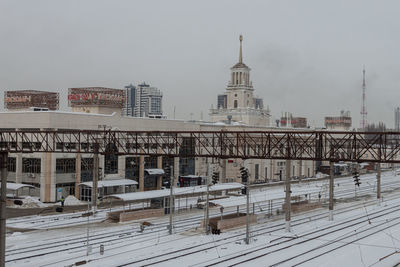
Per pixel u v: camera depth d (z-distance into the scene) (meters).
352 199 100.31
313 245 53.22
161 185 99.69
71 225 62.19
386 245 54.34
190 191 76.25
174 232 58.91
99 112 97.12
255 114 138.25
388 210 83.50
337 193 111.94
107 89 101.00
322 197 103.19
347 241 55.78
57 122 79.81
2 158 43.22
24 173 82.50
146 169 95.31
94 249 48.72
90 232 57.66
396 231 63.00
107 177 87.44
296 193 79.81
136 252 47.78
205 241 53.84
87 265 42.41
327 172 155.00
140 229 59.97
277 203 91.81
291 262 45.34
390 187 127.69
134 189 93.88
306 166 143.62
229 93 141.88
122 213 64.81
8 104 107.50
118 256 46.00
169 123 101.12
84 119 84.38
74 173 83.06
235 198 68.75
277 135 124.19
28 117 81.19
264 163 121.81
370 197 104.25
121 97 101.62
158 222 66.38
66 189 81.94
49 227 60.34
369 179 150.62
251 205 88.12
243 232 59.94
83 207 77.00
